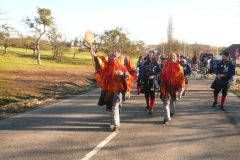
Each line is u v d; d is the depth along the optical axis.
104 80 7.41
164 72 8.23
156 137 6.79
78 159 5.37
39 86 17.89
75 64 54.69
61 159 5.36
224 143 6.39
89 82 22.14
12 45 58.53
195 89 16.53
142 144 6.27
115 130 7.32
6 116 8.89
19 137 6.71
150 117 8.91
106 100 7.44
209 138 6.75
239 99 12.70
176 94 8.27
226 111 9.91
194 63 28.02
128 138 6.70
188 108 10.41
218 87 10.33
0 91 15.19
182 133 7.14
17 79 21.66
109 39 56.09
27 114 9.20
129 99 12.40
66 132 7.16
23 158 5.41
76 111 9.75
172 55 8.27
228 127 7.73
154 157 5.51
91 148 5.98
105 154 5.64
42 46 63.25
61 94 14.36
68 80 22.47
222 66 10.20
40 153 5.67
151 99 9.24
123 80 7.37
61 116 8.93
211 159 5.45
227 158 5.50
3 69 31.89
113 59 7.43
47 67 40.62
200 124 8.05
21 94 14.40
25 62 49.88
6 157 5.45
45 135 6.89
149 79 9.19
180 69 8.22
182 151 5.86
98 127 7.66
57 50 63.03
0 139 6.55
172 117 8.91
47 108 10.28
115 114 7.34
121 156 5.54
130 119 8.62
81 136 6.83
